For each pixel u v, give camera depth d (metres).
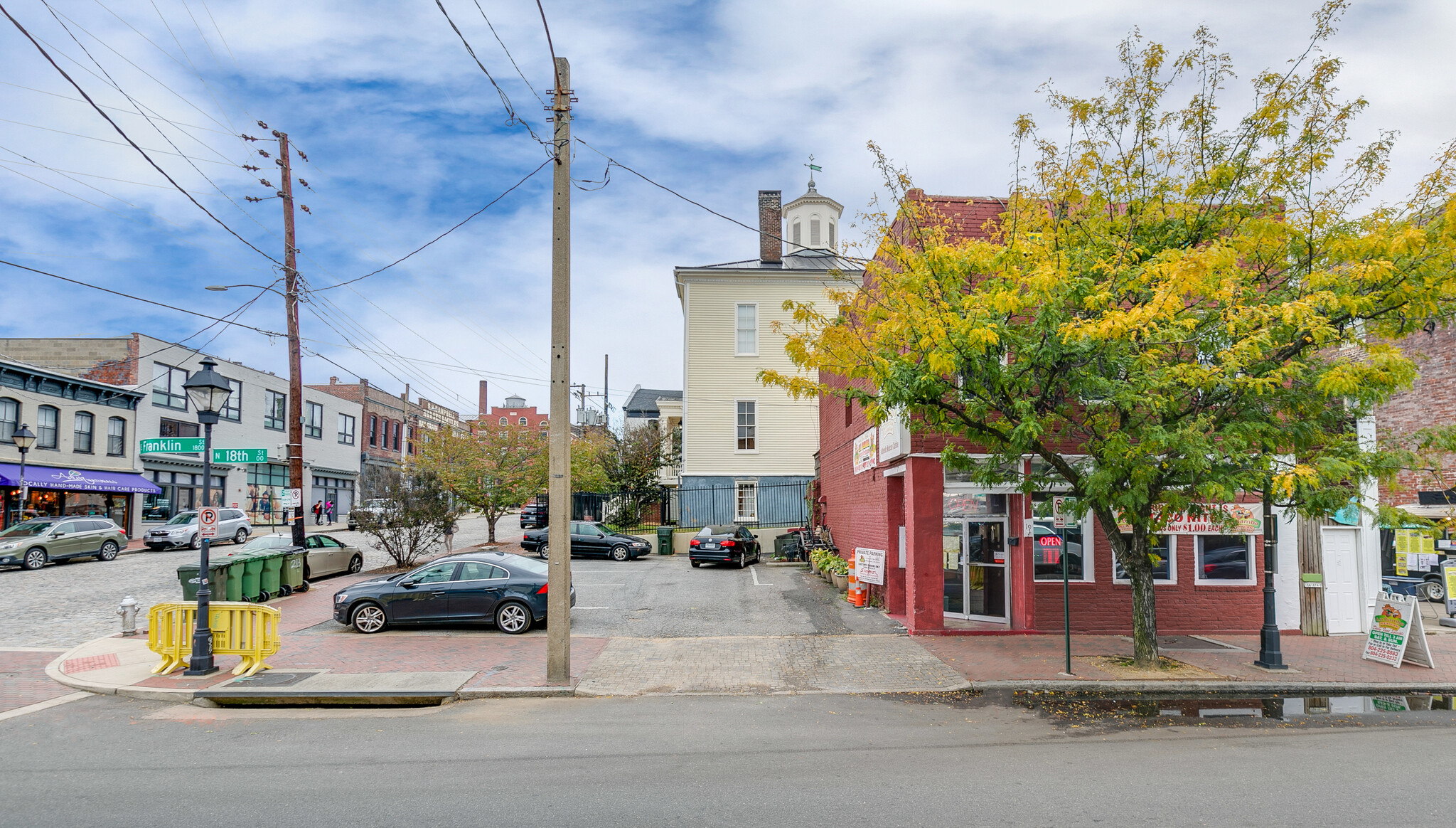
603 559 27.08
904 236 13.77
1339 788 6.40
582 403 55.00
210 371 11.53
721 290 32.75
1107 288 9.95
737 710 9.52
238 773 6.91
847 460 20.86
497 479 31.16
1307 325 9.09
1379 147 10.41
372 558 26.98
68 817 5.76
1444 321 9.81
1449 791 6.34
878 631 14.59
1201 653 12.85
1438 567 21.17
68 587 19.56
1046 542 11.60
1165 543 14.86
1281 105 10.31
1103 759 7.35
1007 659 12.19
